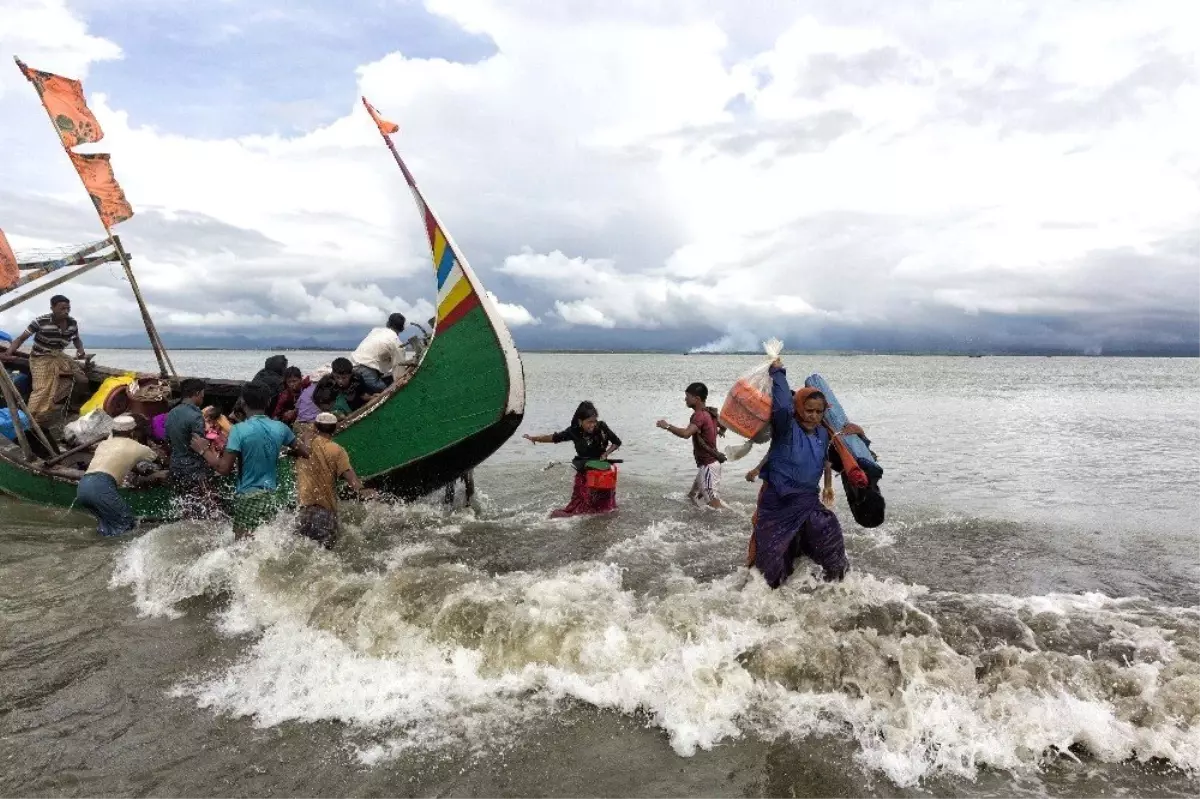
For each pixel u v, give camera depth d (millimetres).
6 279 9312
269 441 6645
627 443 14898
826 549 5312
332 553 6414
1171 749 3508
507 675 4273
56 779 3357
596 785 3287
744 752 3520
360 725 3793
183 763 3473
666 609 4938
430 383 7898
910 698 3865
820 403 5242
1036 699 3848
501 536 7348
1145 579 6016
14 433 9906
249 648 4723
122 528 7359
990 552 6785
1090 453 14047
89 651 4684
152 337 11000
